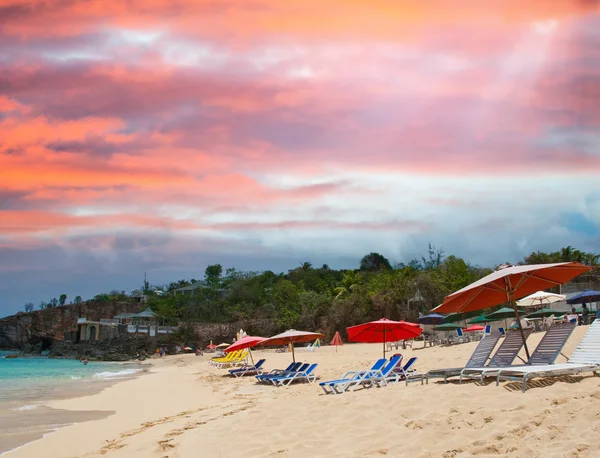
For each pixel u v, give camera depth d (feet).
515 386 28.37
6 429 44.34
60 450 34.58
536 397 24.70
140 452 29.19
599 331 31.35
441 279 189.26
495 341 35.63
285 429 28.30
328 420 28.81
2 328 292.20
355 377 42.06
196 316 267.39
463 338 94.84
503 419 22.63
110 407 57.62
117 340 254.06
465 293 36.58
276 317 218.18
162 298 313.73
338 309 191.52
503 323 111.04
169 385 78.74
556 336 32.63
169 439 31.14
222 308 267.80
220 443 27.63
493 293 38.32
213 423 34.42
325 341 182.70
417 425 24.23
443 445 21.21
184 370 124.06
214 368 114.21
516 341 34.47
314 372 65.46
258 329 220.43
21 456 33.65
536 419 21.74
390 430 24.84
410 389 32.12
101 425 44.11
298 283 260.21
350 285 225.97
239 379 76.89
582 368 28.09
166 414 46.98
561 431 20.22
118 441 34.71
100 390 80.64
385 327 54.49
